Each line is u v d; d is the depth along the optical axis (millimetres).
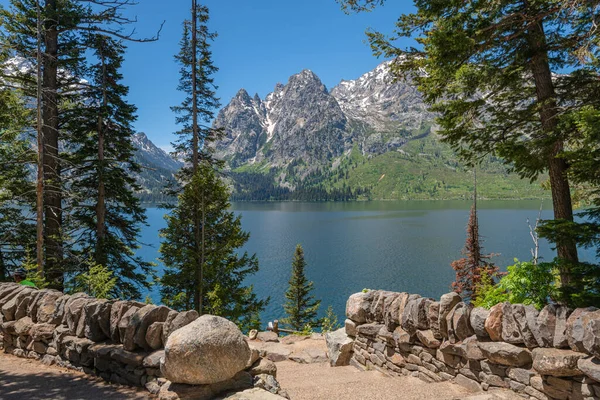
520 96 8336
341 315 58781
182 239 18031
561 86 7883
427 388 5633
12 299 7059
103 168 16562
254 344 10414
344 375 7398
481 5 7184
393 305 7207
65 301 6477
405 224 179125
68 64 16266
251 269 18703
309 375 7566
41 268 13164
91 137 17938
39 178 13492
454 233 144625
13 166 15359
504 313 4965
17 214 15844
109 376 5285
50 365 6000
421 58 8594
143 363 4945
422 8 7789
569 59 8031
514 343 4789
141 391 4852
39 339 6312
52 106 15812
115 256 17234
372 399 5414
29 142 16359
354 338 8469
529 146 7504
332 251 112938
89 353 5574
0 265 15516
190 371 4125
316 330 44062
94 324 5691
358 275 83062
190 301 18422
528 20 7523
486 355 5078
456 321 5602
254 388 4141
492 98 8227
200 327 4340
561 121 6785
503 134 8383
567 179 7621
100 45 17031
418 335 6328
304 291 38250
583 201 9734
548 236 7059
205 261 17500
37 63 13578
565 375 4117
